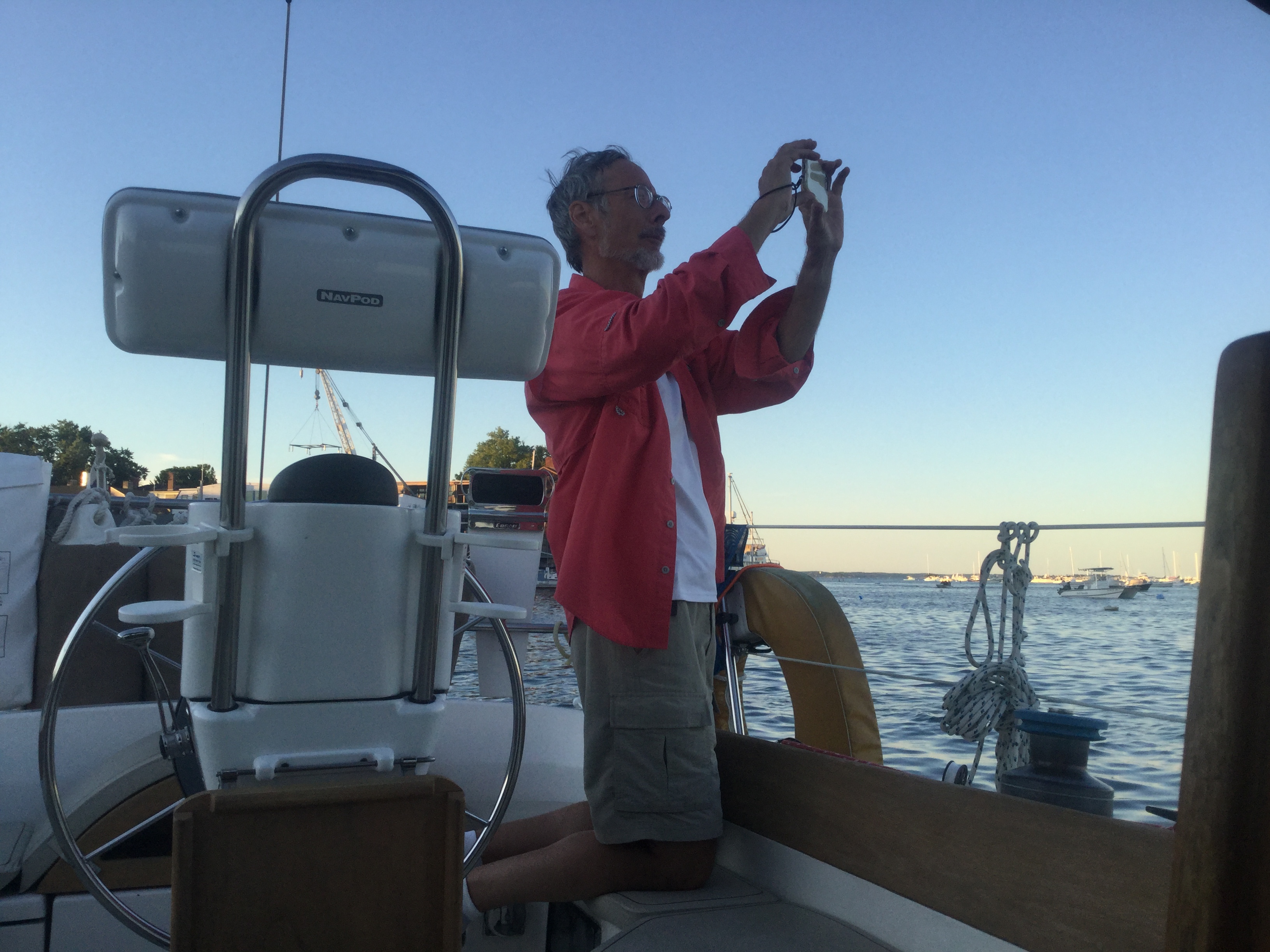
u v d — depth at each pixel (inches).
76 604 85.6
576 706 90.2
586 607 60.5
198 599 40.9
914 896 50.6
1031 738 52.0
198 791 46.8
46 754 42.0
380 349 38.4
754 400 76.0
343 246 36.7
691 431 69.6
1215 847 16.8
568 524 65.2
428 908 36.7
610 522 60.7
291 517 39.6
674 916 56.2
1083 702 53.0
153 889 60.2
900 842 51.9
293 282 36.3
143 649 45.5
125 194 35.2
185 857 33.6
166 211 35.4
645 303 57.1
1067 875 42.6
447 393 38.8
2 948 58.0
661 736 59.6
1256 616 16.7
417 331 38.4
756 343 69.6
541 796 82.7
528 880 61.6
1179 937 17.4
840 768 57.2
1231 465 17.1
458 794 36.9
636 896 59.5
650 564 59.8
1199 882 17.0
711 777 60.9
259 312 36.5
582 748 85.6
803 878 58.9
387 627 41.3
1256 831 16.5
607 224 67.7
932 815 50.3
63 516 94.6
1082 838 42.3
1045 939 42.9
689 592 62.6
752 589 82.9
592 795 60.7
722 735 68.9
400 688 42.0
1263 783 16.5
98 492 93.0
